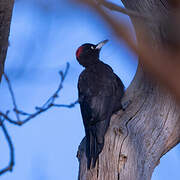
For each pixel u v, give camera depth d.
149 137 9.27
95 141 9.42
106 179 8.72
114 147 9.04
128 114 9.72
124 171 8.69
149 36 7.82
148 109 9.54
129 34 2.81
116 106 10.68
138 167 8.80
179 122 9.49
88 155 9.22
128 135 9.14
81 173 9.20
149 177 8.98
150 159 9.12
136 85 10.09
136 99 9.91
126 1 9.73
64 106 5.53
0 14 6.84
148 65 2.97
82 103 11.66
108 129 9.91
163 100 9.41
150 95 9.62
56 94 5.53
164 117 9.40
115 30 2.80
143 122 9.42
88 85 12.00
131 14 3.92
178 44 4.37
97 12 2.86
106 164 8.88
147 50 2.97
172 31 5.26
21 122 5.13
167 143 9.65
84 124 11.03
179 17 5.28
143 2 9.14
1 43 7.08
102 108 10.86
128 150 8.91
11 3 6.82
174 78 2.97
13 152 4.52
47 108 5.41
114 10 3.52
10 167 4.43
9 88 5.22
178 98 2.99
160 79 3.00
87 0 2.86
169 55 3.38
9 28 7.06
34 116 5.25
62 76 5.68
